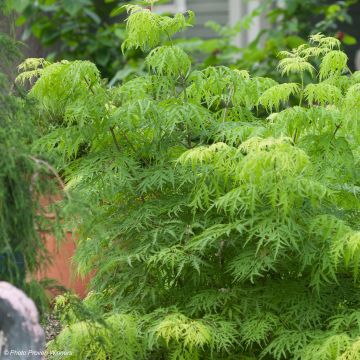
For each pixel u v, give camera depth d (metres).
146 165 4.92
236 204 4.40
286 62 4.83
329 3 11.95
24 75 4.72
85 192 4.65
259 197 4.30
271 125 4.67
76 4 9.68
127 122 4.51
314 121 4.55
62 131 4.65
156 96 4.88
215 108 5.31
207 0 12.47
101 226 4.64
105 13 11.58
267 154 3.98
